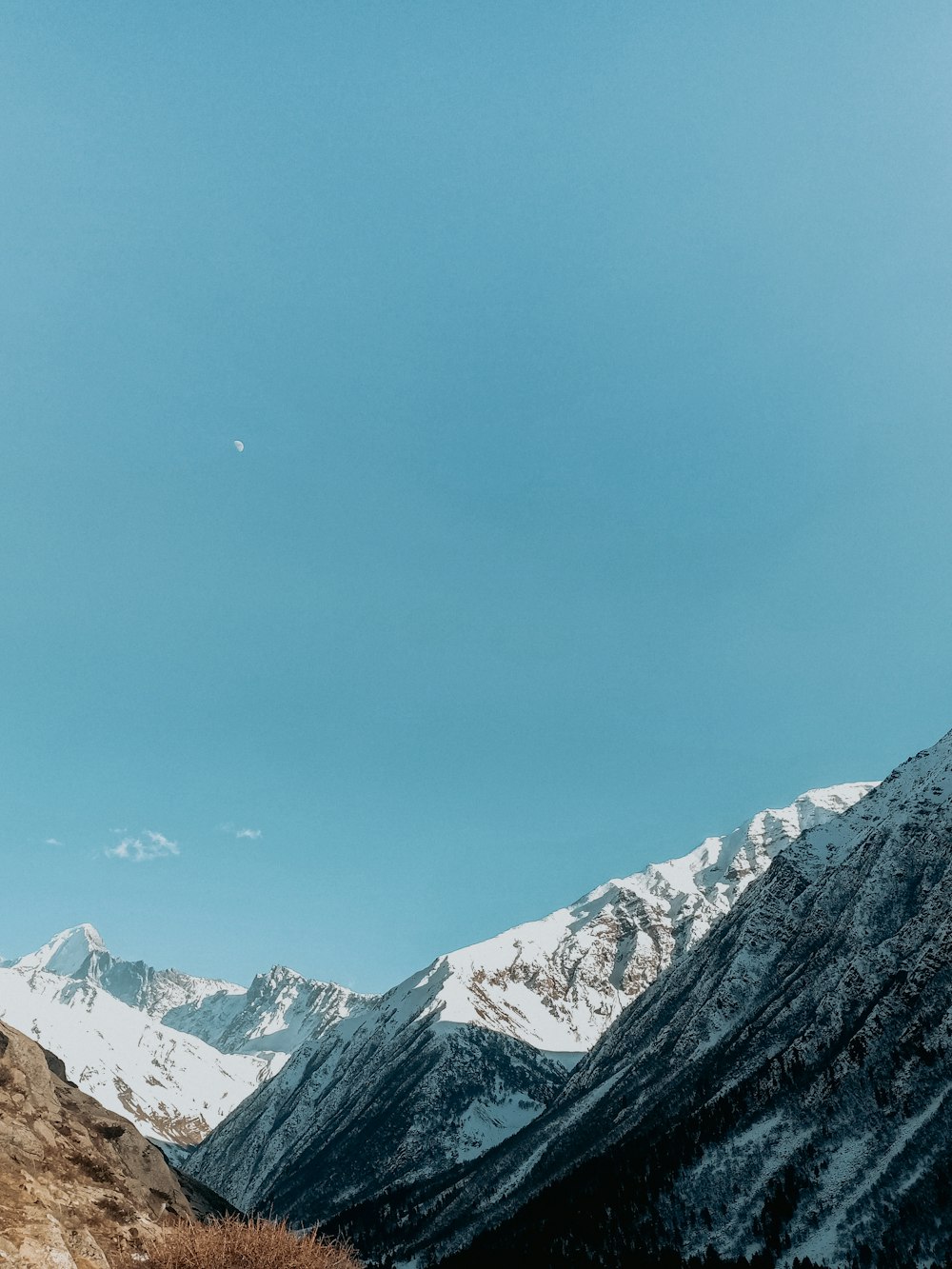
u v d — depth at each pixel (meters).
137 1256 31.45
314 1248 35.78
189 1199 57.94
